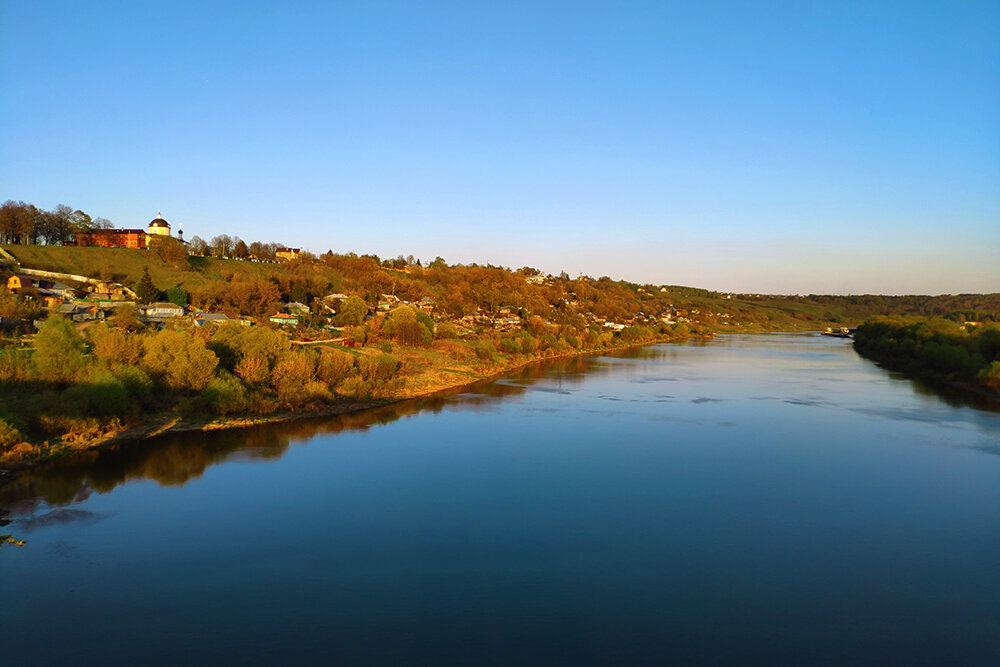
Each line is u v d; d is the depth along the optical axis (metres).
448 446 52.06
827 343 194.88
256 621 24.77
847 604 27.06
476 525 35.03
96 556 30.02
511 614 25.80
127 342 60.25
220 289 122.06
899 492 41.53
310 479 42.56
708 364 120.62
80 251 135.25
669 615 25.95
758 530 34.97
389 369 79.00
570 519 36.16
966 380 92.50
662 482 43.12
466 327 146.75
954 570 30.38
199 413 57.88
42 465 43.41
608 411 68.31
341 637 23.81
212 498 38.41
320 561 30.16
